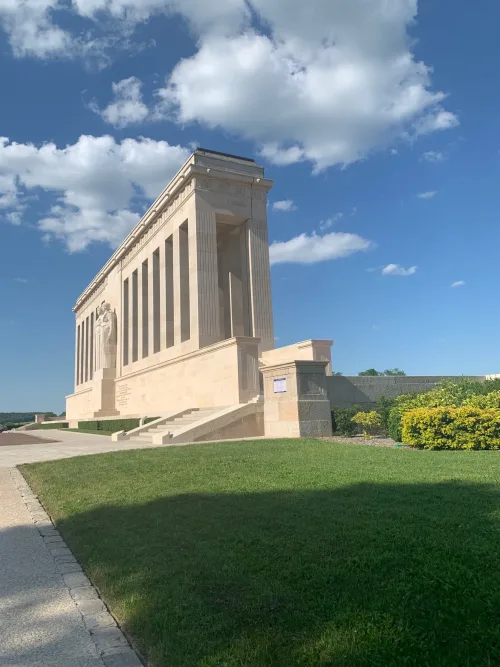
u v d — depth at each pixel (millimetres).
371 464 9844
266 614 3660
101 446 20125
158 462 11781
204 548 5156
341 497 6930
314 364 18047
